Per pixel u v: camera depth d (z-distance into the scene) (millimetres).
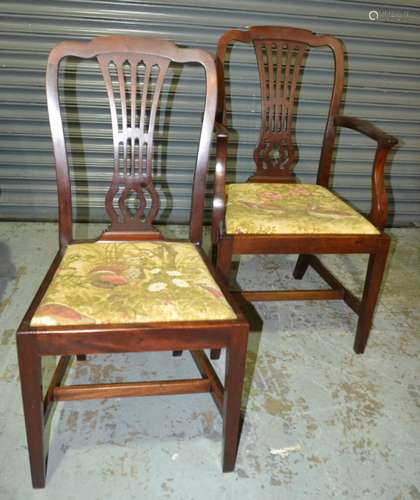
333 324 1880
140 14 2193
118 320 1000
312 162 2633
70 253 1244
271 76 1750
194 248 1338
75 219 2580
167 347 1027
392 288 2207
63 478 1171
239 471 1225
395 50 2441
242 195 1661
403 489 1211
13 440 1263
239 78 2373
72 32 2188
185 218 2682
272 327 1832
